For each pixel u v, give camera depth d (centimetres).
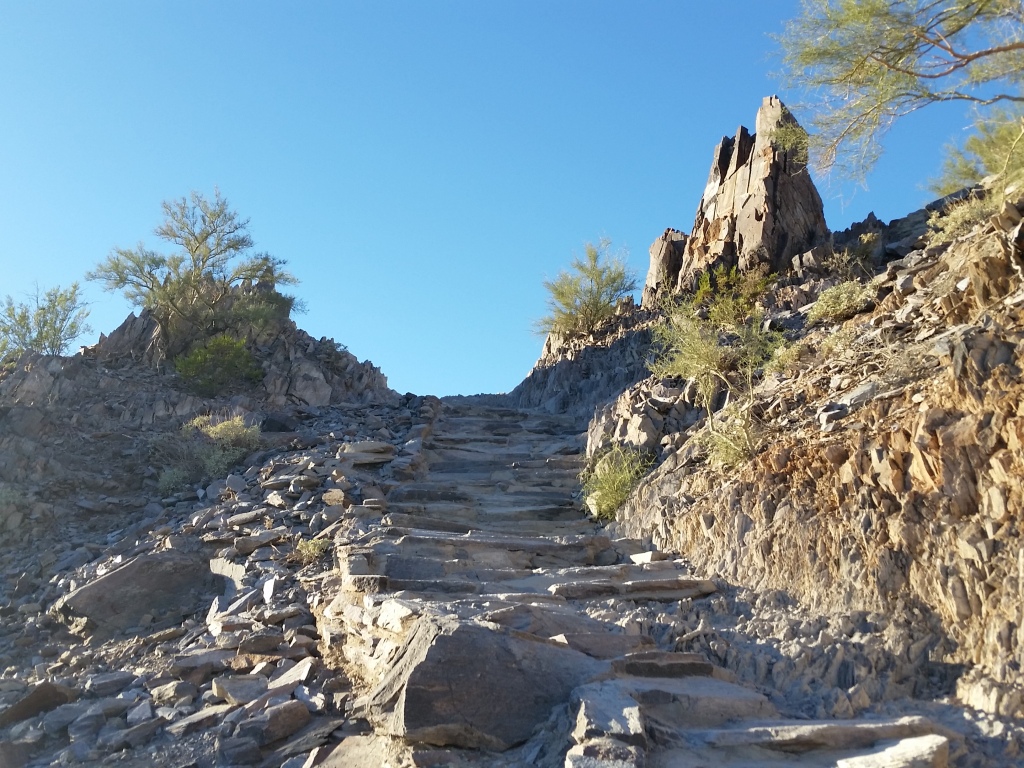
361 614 714
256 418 1778
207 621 901
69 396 1817
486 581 834
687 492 930
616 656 600
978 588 545
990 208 1138
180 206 2469
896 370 796
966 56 884
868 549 635
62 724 678
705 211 1959
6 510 1301
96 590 972
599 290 2208
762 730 471
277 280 2603
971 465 594
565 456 1389
